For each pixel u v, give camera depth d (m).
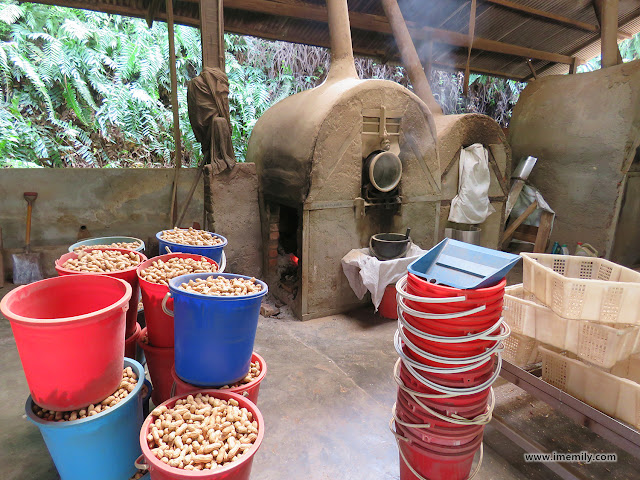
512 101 10.66
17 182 4.33
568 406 2.08
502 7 6.59
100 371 1.71
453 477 1.87
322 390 2.88
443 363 1.71
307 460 2.22
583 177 5.96
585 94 5.90
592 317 2.05
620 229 5.87
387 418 2.60
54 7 7.88
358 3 6.33
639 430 1.93
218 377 1.94
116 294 1.90
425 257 1.89
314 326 3.95
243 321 1.88
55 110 8.13
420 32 6.80
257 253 4.69
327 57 9.78
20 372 2.94
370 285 3.80
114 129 8.41
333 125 3.71
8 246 4.46
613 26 6.02
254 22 6.11
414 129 4.22
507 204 6.06
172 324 2.36
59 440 1.67
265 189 4.50
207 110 4.29
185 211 4.84
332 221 3.99
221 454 1.53
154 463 1.47
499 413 2.63
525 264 2.44
